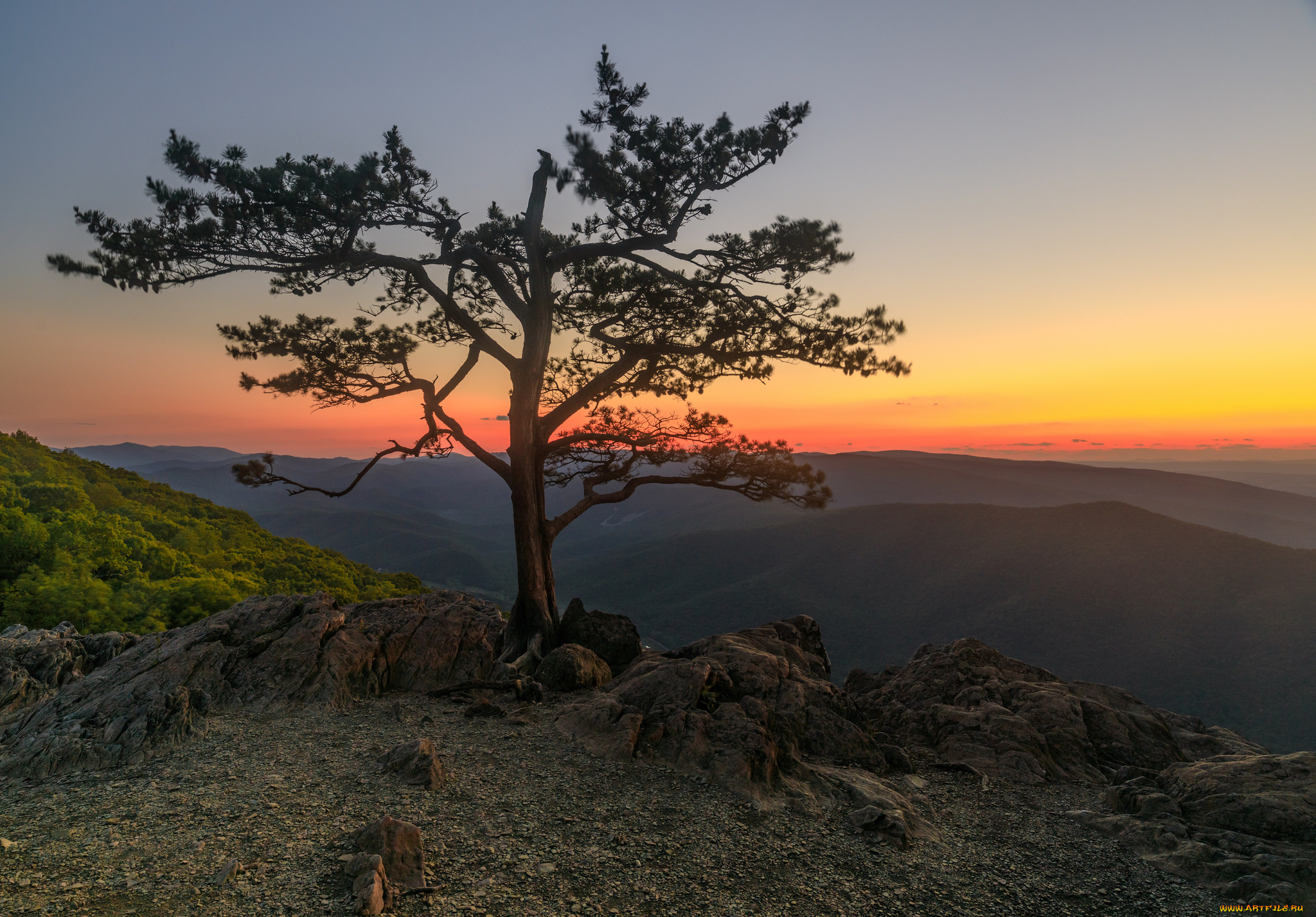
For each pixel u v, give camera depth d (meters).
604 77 10.91
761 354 13.65
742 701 9.60
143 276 10.52
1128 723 10.40
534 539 13.98
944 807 7.84
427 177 13.30
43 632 13.63
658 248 13.02
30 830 6.02
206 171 10.10
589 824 6.70
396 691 11.38
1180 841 6.83
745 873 5.97
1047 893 5.93
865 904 5.60
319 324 14.13
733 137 11.45
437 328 15.84
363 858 5.40
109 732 8.14
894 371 12.87
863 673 14.12
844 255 12.66
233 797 6.87
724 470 14.68
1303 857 6.33
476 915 5.00
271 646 11.12
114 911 4.75
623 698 9.95
